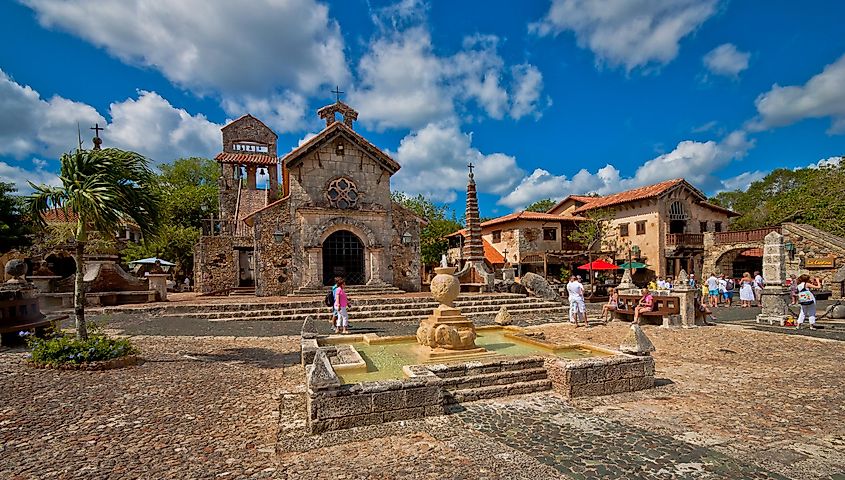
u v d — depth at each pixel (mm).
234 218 36594
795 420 5590
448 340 8133
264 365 8664
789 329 13406
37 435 5035
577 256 35031
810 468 4250
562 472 4164
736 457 4492
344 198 22750
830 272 25859
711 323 14719
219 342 11203
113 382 7262
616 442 4895
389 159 23656
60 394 6551
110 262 18859
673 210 34250
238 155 39250
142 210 9484
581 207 40094
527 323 15539
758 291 22719
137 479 4035
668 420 5609
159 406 6109
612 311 16109
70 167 8719
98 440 4922
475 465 4312
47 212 9141
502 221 36969
